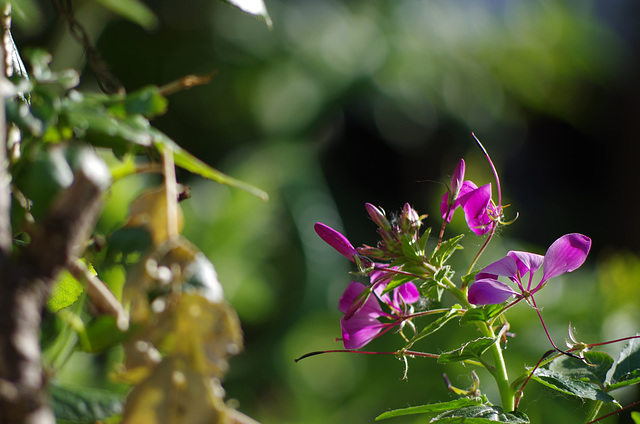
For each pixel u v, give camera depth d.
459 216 2.11
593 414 0.90
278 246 2.72
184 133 3.38
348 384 2.35
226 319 0.81
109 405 0.82
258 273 2.29
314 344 2.57
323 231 0.92
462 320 0.90
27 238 0.86
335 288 2.86
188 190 0.85
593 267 3.21
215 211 2.08
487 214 0.92
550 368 0.91
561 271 0.91
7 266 0.79
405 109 3.58
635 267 1.82
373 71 3.50
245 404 2.45
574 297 1.84
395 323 0.92
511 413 0.87
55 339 0.84
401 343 2.11
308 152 3.24
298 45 3.39
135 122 0.83
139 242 0.83
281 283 2.74
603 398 0.89
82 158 0.80
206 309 0.81
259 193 0.84
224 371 0.81
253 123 3.39
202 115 3.36
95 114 0.82
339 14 3.53
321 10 3.50
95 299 0.83
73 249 0.79
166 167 0.83
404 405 2.00
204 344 0.81
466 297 0.91
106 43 3.17
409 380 1.99
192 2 3.25
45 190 0.81
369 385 2.17
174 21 3.24
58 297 0.84
